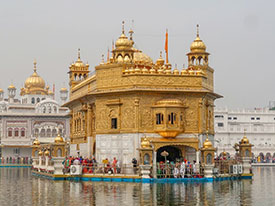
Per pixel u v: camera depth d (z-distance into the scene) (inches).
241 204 992.2
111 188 1280.8
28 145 4052.7
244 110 4603.8
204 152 1488.7
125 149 1588.3
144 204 987.9
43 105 4338.1
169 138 1557.6
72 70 2253.9
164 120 1549.0
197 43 1772.9
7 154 4079.7
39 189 1317.7
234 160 1659.7
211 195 1135.6
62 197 1114.7
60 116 4205.2
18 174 2187.5
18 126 4126.5
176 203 1002.7
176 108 1558.8
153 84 1583.4
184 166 1472.7
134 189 1251.8
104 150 1640.0
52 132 4197.8
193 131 1601.9
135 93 1573.6
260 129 4616.1
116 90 1595.7
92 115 1813.5
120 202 1018.1
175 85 1598.2
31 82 4675.2
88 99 1785.2
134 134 1563.7
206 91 1603.1
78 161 1572.3
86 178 1541.6
